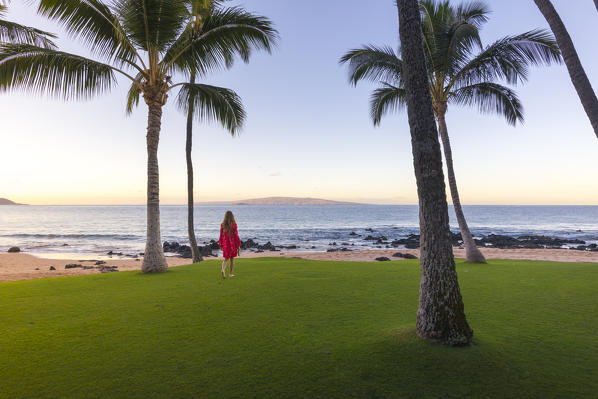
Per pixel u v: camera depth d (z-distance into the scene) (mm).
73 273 16203
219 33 9961
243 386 2826
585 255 21875
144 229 57625
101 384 2887
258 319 4766
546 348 3566
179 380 2943
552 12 5273
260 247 32062
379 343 3709
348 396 2650
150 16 9078
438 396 2645
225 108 10789
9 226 63844
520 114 12734
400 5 4223
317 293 6492
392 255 22969
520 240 36844
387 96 14359
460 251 26281
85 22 8914
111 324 4586
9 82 8391
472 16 12359
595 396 2619
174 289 7043
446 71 12398
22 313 5180
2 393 2727
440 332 3641
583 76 4996
